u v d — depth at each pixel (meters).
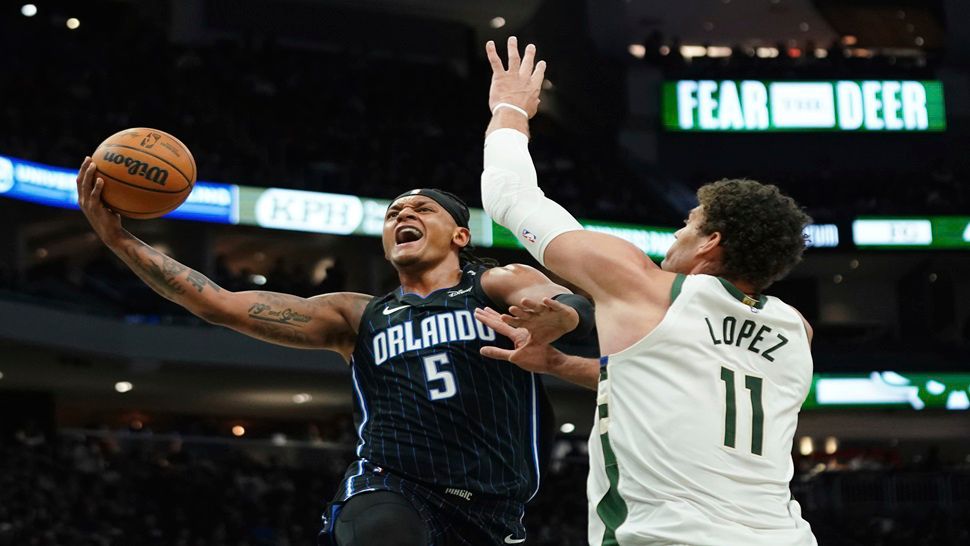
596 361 3.78
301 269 23.75
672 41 34.12
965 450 29.41
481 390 4.40
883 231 29.61
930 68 32.50
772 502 3.07
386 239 4.71
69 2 27.78
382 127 28.47
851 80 31.97
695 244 3.33
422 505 4.32
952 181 30.67
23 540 16.33
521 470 4.48
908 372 27.28
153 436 20.31
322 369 22.86
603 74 32.66
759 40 34.62
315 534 20.17
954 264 30.80
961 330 30.91
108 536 17.66
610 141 31.83
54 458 18.95
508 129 3.70
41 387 23.17
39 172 20.88
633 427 3.11
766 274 3.26
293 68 29.11
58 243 23.67
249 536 19.30
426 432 4.35
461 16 32.28
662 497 3.04
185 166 4.60
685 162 32.34
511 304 4.44
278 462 21.11
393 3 31.48
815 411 27.47
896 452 28.92
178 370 22.06
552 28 32.84
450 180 26.55
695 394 3.09
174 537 18.78
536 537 21.52
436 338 4.43
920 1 33.25
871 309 31.95
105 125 23.66
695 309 3.16
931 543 23.00
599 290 3.24
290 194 24.03
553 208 3.41
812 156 32.34
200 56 28.00
